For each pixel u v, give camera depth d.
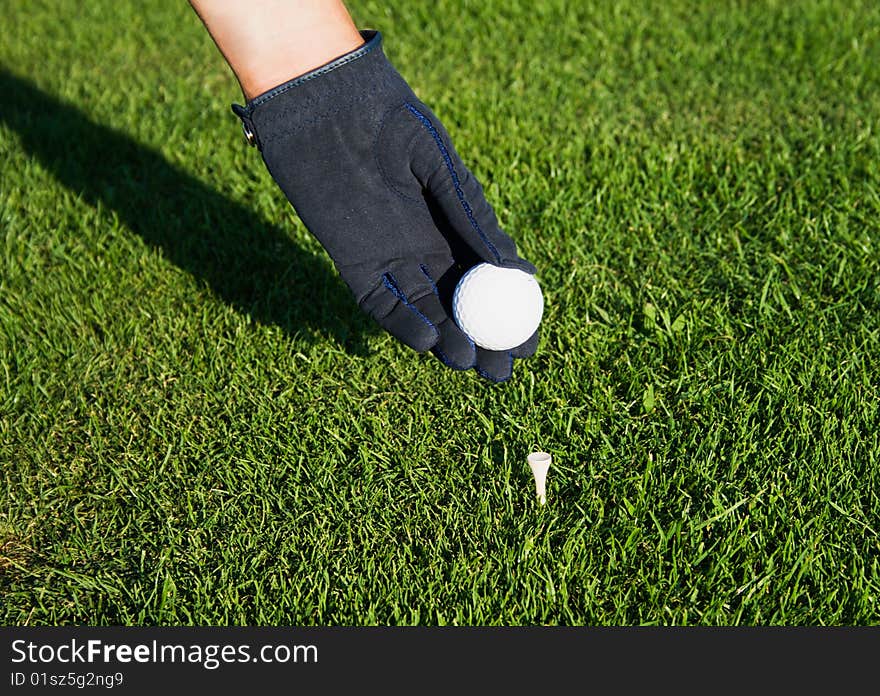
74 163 0.95
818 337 0.65
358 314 0.73
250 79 0.50
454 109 0.98
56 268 0.80
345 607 0.52
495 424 0.62
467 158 0.89
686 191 0.84
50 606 0.55
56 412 0.66
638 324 0.69
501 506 0.57
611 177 0.85
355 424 0.62
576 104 0.99
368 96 0.50
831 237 0.76
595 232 0.78
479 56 1.13
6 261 0.80
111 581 0.55
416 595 0.53
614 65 1.08
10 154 0.97
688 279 0.73
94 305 0.75
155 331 0.72
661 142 0.92
